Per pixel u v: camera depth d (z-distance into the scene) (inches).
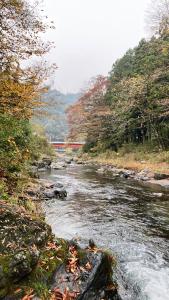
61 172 1099.3
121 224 394.3
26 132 692.1
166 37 1566.2
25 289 168.2
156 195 613.0
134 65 2014.0
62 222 393.1
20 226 203.6
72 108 2610.7
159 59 1529.3
